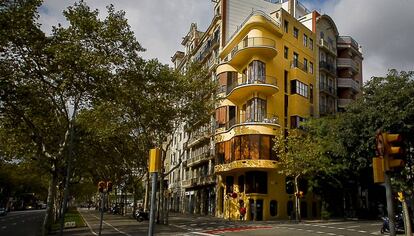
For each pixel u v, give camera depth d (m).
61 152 22.95
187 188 61.78
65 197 20.08
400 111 21.81
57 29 21.34
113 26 22.45
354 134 24.94
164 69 31.48
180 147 67.88
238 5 52.12
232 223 33.78
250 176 41.31
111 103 26.81
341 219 40.12
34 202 114.56
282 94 44.97
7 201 75.94
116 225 32.25
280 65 45.38
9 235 25.05
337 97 56.62
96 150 35.69
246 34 44.72
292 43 47.94
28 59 20.06
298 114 45.22
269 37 44.50
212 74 53.00
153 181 7.04
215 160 46.22
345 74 58.62
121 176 51.72
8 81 19.45
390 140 7.10
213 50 54.16
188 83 33.34
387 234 23.72
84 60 20.97
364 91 24.92
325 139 37.81
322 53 54.41
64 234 24.39
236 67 46.41
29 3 18.88
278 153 38.94
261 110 42.12
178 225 31.66
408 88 22.45
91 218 44.94
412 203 23.48
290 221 36.19
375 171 7.15
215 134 47.22
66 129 25.20
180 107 34.06
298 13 56.72
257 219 40.00
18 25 18.27
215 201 48.88
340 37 60.00
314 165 36.50
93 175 51.69
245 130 40.50
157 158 7.12
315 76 51.38
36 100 21.38
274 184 41.31
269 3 54.59
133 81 24.77
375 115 22.97
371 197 50.47
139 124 34.12
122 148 37.66
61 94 22.08
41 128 25.30
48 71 20.78
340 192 41.56
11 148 28.91
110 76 22.75
